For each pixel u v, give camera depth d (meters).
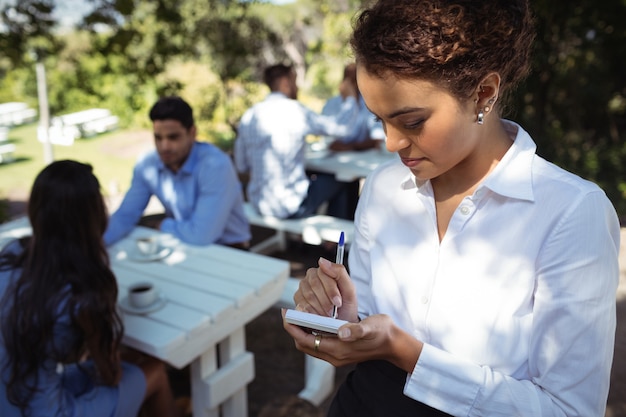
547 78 7.29
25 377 1.66
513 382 0.91
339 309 1.06
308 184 3.95
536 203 0.89
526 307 0.92
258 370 3.08
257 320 3.62
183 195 2.82
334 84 13.29
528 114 7.67
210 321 2.02
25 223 3.08
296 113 3.75
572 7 6.86
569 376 0.87
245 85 7.94
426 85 0.80
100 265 1.75
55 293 1.65
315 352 0.97
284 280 2.43
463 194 0.97
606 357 0.87
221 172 2.74
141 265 2.43
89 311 1.68
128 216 2.85
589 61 7.91
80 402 1.81
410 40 0.78
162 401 2.16
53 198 1.66
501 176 0.91
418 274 1.02
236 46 7.33
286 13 11.50
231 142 10.07
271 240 4.67
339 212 4.47
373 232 1.11
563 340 0.86
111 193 7.72
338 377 3.07
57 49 6.21
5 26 5.65
